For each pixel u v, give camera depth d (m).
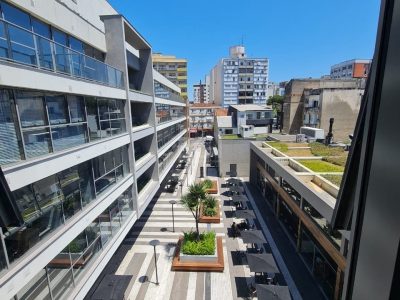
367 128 1.79
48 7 10.81
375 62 1.69
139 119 21.56
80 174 10.32
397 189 1.45
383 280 1.61
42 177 7.78
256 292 12.31
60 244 8.41
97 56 14.96
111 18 15.04
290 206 18.27
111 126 13.23
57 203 8.73
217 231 19.72
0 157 6.65
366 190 1.81
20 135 7.20
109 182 12.80
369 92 1.79
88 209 10.22
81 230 9.71
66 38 12.39
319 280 13.72
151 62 21.19
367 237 1.79
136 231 20.03
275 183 21.64
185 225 20.91
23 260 6.82
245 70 101.50
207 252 15.48
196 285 13.86
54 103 8.81
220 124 51.50
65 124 9.23
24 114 7.43
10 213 4.33
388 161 1.54
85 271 10.10
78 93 9.82
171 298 12.98
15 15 9.47
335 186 12.70
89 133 10.93
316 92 40.50
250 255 13.69
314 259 14.42
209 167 41.38
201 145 65.44
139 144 21.83
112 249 12.34
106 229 12.24
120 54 15.17
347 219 2.93
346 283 2.11
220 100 107.88
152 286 13.84
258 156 29.02
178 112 37.62
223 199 26.66
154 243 13.84
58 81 8.60
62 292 8.67
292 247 17.23
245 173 35.56
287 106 48.06
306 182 15.02
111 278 12.03
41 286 7.78
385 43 1.60
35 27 10.47
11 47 6.88
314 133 31.27
